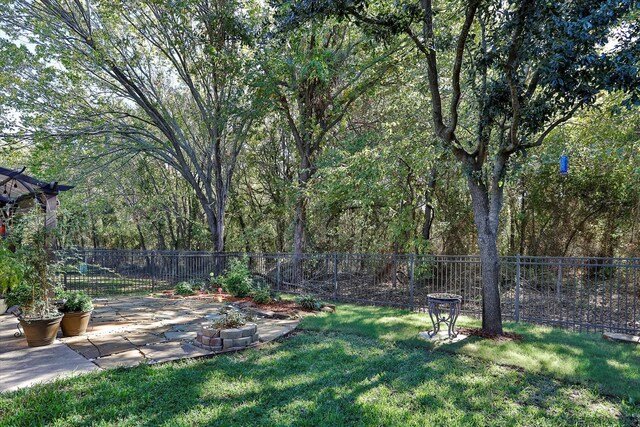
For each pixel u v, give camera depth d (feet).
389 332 20.39
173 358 15.98
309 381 13.76
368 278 37.47
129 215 77.36
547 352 17.06
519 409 11.93
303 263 39.04
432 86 20.65
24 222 18.19
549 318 25.40
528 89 19.16
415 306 28.86
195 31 41.32
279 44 25.11
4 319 23.59
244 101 42.45
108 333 20.08
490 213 20.42
